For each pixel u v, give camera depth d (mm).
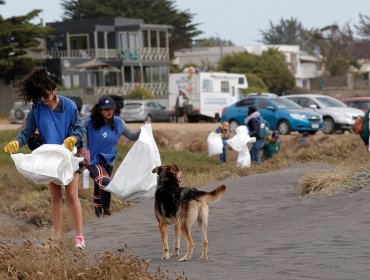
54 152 11352
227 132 31109
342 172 16984
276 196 17391
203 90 63344
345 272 9320
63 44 84188
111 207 19422
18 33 71250
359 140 30078
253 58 104625
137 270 9648
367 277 9023
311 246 11133
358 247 10734
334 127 43656
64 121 11992
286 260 10336
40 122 11945
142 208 17766
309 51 147875
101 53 82875
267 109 43625
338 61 125938
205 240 11320
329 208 14430
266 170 24000
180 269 10477
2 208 23344
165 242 11836
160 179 12086
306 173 19000
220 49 112250
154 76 86688
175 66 100062
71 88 75125
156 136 42438
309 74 125312
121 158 35469
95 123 18016
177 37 121312
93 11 115625
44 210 20359
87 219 18297
